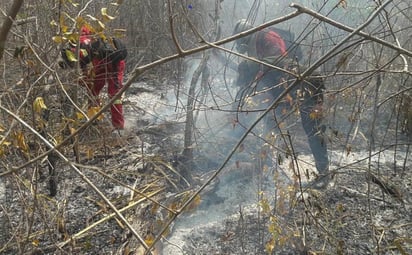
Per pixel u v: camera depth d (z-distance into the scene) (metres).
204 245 3.17
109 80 4.39
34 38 3.09
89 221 3.44
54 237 3.13
